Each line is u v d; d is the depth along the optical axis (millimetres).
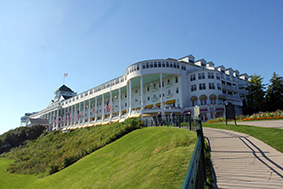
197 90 49812
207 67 58562
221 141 12125
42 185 21516
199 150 5668
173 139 14016
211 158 8969
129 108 51781
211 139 13078
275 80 51375
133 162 13648
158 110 45406
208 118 45625
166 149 12523
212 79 50250
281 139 10422
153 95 56812
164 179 8156
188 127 18281
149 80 55688
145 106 58188
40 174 28844
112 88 63875
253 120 23656
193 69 53062
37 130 73750
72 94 112250
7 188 25266
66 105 94125
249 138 12141
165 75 51750
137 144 18141
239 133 14273
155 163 10516
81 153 26656
